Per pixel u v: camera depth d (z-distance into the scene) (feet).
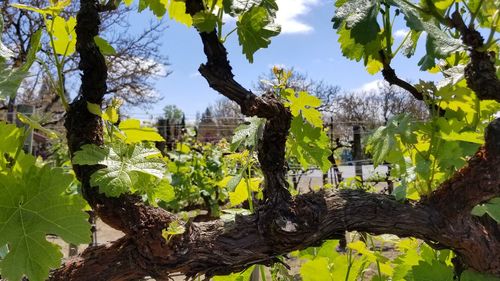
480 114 5.07
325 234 3.94
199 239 3.66
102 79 3.84
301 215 3.80
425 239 4.26
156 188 4.49
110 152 3.78
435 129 4.45
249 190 5.47
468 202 4.13
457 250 4.32
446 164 4.40
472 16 4.02
